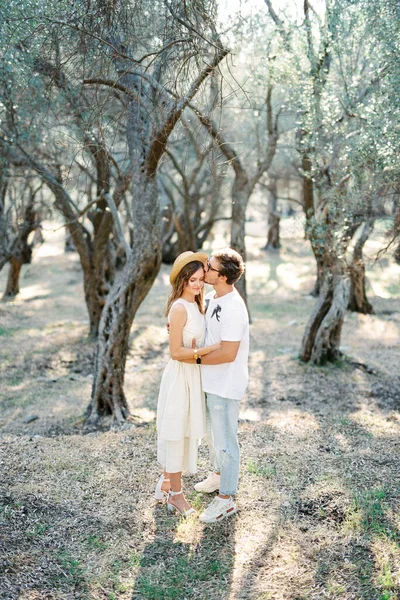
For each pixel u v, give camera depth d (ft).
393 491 11.65
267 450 14.06
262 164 33.30
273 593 8.89
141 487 12.19
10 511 10.91
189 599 8.87
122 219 56.49
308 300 45.16
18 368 27.58
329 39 17.74
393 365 25.61
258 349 29.43
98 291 32.45
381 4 15.43
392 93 14.65
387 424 16.66
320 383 23.15
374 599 8.61
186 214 41.81
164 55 12.21
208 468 13.02
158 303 43.78
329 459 13.44
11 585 8.91
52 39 12.57
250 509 11.21
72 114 17.71
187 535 10.43
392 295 46.70
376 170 15.62
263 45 23.66
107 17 11.86
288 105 23.52
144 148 17.30
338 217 20.65
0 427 19.65
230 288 10.69
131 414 19.70
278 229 71.77
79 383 25.54
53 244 79.36
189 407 10.69
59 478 12.50
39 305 44.19
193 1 11.43
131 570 9.53
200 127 12.98
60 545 10.07
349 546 9.90
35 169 21.76
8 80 16.47
